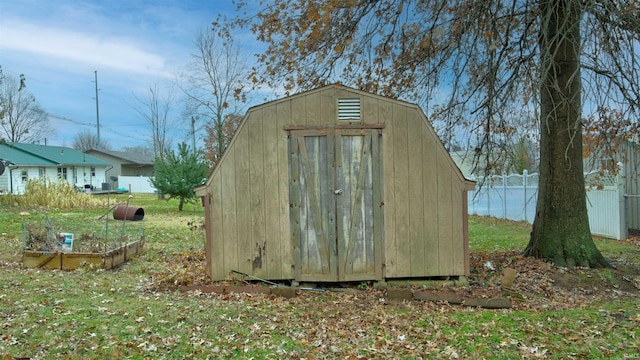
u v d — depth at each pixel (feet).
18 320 14.39
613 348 13.26
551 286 19.84
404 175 19.81
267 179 19.60
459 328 15.06
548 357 12.77
